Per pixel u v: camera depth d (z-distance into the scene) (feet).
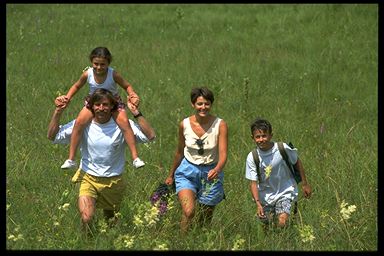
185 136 68.18
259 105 129.49
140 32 191.62
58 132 68.44
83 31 191.93
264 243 63.82
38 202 73.87
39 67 154.92
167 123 115.75
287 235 65.26
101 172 65.46
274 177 68.49
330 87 146.30
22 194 77.46
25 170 88.17
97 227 65.62
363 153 100.37
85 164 66.23
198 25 197.67
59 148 98.07
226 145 67.31
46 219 67.67
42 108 121.80
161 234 63.05
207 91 66.80
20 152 94.99
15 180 83.71
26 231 64.08
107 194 66.23
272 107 128.57
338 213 70.28
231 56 166.61
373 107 134.62
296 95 139.03
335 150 101.60
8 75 148.36
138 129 68.23
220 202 74.64
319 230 67.21
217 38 184.24
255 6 214.69
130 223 67.21
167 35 188.34
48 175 86.33
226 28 194.70
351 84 149.07
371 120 126.62
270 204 69.00
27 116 115.55
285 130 111.34
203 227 64.95
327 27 190.49
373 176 86.84
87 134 65.77
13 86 139.13
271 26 195.31
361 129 118.83
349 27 188.85
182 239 63.41
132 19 204.95
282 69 155.94
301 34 186.29
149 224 60.85
